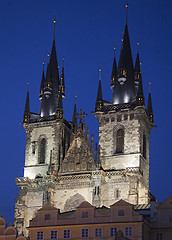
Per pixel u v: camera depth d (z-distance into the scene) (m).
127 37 157.00
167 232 99.88
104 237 99.44
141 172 138.62
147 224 99.62
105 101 148.88
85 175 138.88
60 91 151.88
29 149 148.88
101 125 145.25
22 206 140.75
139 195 137.75
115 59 159.00
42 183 142.00
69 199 139.00
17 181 143.25
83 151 143.25
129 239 93.38
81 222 102.19
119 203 101.12
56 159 144.62
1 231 108.19
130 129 142.12
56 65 161.25
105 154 142.00
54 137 147.38
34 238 103.31
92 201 136.00
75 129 146.12
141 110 141.88
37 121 150.75
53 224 103.69
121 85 150.12
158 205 103.62
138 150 139.75
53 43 164.88
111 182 137.38
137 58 157.75
